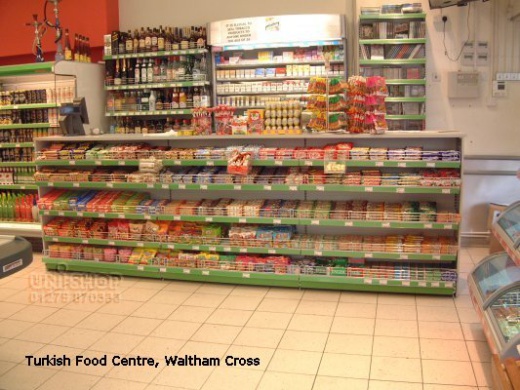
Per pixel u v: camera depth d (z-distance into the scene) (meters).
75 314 4.64
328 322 4.32
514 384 2.39
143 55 7.20
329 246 4.96
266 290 5.10
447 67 6.88
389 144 5.02
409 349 3.80
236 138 5.13
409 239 4.90
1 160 7.27
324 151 4.83
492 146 6.91
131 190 5.81
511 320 3.19
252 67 7.34
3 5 8.14
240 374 3.54
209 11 7.59
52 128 6.95
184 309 4.69
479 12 6.73
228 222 5.36
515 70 6.76
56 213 5.71
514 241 3.39
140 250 5.54
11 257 2.89
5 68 6.92
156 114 7.36
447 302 4.67
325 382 3.40
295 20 6.79
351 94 4.90
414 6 6.61
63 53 7.34
